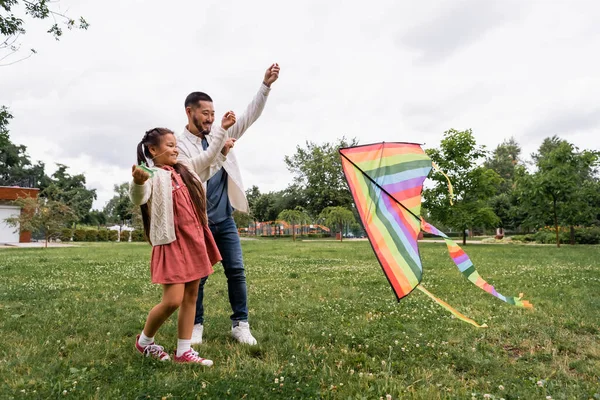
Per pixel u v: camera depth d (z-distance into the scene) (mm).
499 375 2771
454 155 26469
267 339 3518
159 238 2762
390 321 4137
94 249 20375
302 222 44219
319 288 6309
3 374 2609
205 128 3469
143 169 2580
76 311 4520
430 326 4012
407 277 2428
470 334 3711
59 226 26062
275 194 60781
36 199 25344
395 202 2586
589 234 27750
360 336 3566
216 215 3500
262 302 5125
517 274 8094
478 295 5703
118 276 7836
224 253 3561
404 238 2523
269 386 2428
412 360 3002
